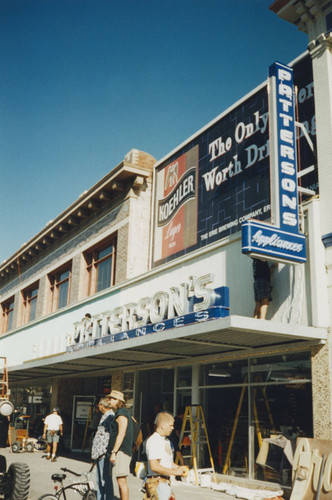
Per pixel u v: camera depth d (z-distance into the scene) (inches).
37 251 1048.2
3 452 722.2
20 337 1027.9
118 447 266.2
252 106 553.3
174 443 445.7
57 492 292.4
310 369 397.4
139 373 623.2
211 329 361.7
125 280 681.0
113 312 572.1
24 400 973.8
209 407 495.8
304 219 424.8
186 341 416.5
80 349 605.3
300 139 479.8
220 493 414.9
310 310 399.5
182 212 644.7
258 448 428.8
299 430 394.3
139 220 732.7
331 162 420.8
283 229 402.0
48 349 856.9
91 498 291.9
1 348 1125.7
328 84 444.8
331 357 378.6
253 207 526.9
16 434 724.7
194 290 448.1
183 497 393.7
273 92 432.1
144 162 740.0
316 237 409.1
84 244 856.3
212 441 482.3
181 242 635.5
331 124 430.9
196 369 519.5
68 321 828.6
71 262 912.3
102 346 506.9
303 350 404.5
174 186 674.2
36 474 499.8
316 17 470.0
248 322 350.0
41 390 906.1
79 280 844.6
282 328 364.2
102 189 781.3
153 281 614.5
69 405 831.1
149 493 217.3
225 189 573.6
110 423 283.9
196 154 638.5
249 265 470.3
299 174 451.8
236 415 460.4
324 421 371.2
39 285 1019.3
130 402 627.8
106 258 796.6
